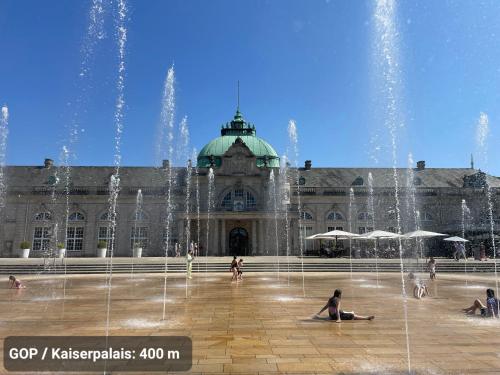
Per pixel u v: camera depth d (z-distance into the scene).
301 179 68.06
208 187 63.88
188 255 29.16
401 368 8.27
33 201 62.06
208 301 17.88
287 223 60.44
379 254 62.25
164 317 13.88
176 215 61.72
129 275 33.22
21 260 45.91
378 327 12.30
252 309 15.66
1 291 22.05
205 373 7.93
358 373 7.94
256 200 63.91
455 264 38.81
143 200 63.34
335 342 10.39
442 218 64.62
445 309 15.88
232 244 62.38
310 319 13.53
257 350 9.59
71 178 66.19
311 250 59.47
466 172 72.12
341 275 33.41
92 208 62.88
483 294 20.92
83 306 16.44
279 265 38.41
